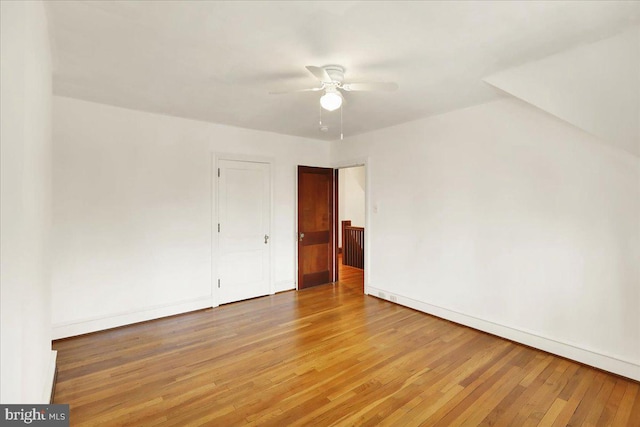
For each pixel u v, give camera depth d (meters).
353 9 1.71
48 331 2.25
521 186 3.01
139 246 3.54
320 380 2.40
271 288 4.66
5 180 1.07
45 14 1.73
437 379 2.42
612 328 2.51
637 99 2.06
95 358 2.72
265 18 1.80
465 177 3.45
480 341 3.09
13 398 1.08
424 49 2.16
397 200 4.20
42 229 1.79
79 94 3.01
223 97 3.09
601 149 2.54
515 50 2.19
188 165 3.87
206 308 4.03
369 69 2.48
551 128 2.80
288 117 3.80
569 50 2.20
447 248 3.64
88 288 3.24
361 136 4.72
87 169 3.21
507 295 3.13
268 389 2.29
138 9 1.71
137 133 3.50
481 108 3.29
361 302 4.30
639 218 2.38
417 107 3.40
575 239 2.69
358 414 2.02
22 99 1.11
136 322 3.52
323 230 5.23
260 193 4.54
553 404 2.12
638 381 2.38
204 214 4.01
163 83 2.75
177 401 2.14
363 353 2.83
